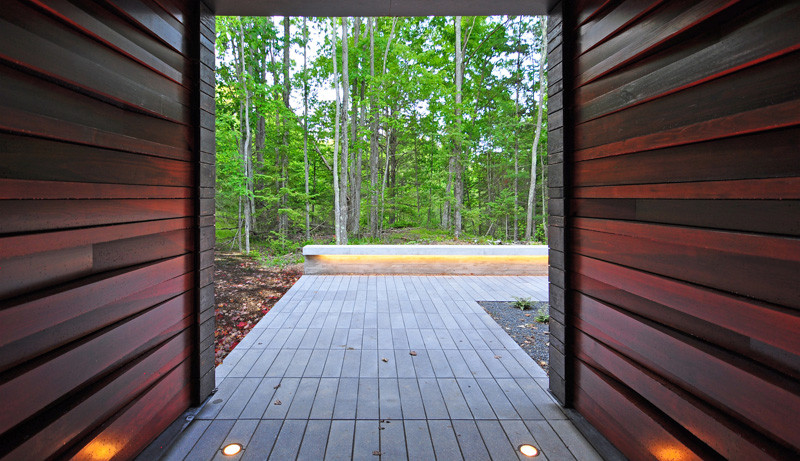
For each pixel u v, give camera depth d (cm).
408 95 1240
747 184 99
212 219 210
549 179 213
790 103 86
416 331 332
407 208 1383
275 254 878
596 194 173
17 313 91
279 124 1073
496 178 1450
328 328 338
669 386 128
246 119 877
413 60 1184
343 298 452
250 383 229
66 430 109
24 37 92
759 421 95
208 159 203
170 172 171
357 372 246
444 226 1405
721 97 105
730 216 105
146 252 154
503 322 363
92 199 121
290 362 262
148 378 155
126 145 137
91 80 116
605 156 165
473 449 167
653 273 136
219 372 244
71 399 114
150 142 154
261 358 268
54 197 104
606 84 163
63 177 108
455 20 1184
